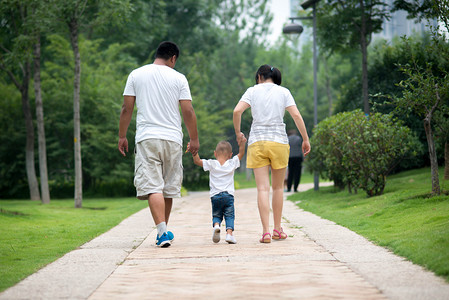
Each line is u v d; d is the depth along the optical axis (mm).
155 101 6641
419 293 3697
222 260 5309
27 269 4980
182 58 41781
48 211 14797
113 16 17703
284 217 10500
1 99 29609
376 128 11969
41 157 22047
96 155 27516
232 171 7164
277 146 6906
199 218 11180
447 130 11367
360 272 4496
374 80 19297
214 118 31609
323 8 20016
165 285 4215
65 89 29328
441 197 8773
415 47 17297
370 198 11992
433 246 5164
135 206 15547
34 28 17938
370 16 19016
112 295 3922
